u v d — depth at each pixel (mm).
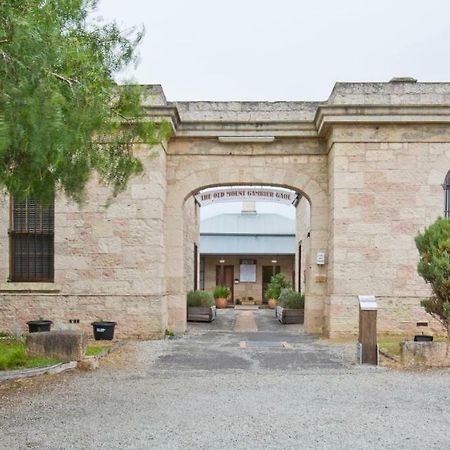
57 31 5473
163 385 7812
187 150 14602
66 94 6102
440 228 10141
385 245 13367
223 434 5512
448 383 7953
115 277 13531
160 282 13531
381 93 13570
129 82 7531
